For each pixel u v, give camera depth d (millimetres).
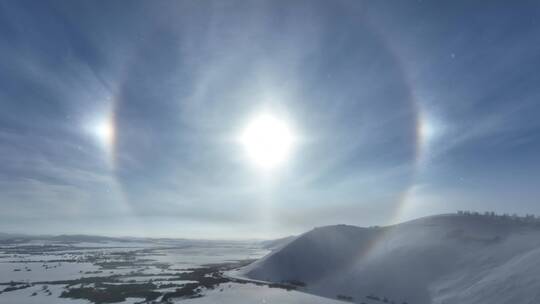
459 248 85438
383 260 91375
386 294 74000
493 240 84812
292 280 92688
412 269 81375
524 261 64438
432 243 92875
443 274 75625
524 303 50688
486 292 59125
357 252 107375
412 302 68250
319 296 72938
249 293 73562
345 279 87250
